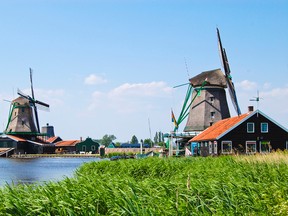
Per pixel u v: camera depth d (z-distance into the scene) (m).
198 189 13.63
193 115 67.69
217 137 50.03
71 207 11.93
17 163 73.69
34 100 100.75
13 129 99.81
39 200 11.92
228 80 64.56
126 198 11.68
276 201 13.09
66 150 124.69
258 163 22.92
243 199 13.23
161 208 11.55
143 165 28.50
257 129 51.12
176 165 28.81
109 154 99.25
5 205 11.85
